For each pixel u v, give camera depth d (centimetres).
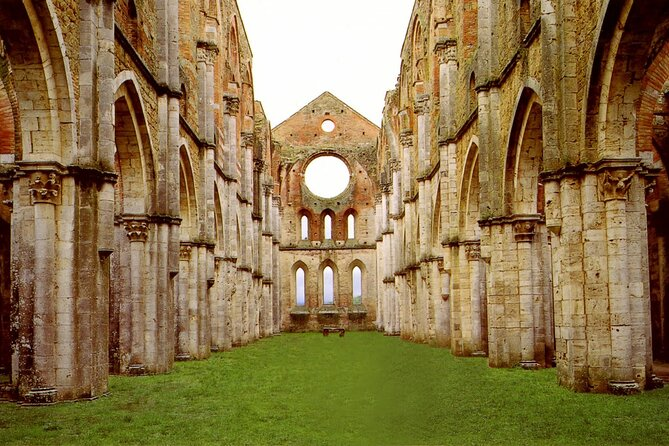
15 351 1533
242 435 1118
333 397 1434
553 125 1630
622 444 1022
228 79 4038
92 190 1545
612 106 1498
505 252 2205
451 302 2902
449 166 3020
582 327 1544
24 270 1486
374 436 1072
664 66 1678
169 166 2359
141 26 2186
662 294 2430
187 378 2030
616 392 1469
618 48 1432
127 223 2166
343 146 7000
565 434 1088
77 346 1518
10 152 1969
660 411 1263
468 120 2689
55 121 1495
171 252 2331
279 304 6297
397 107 5366
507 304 2186
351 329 6688
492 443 1030
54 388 1484
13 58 1445
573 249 1556
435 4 3238
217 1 3431
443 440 1050
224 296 3547
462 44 2920
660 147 2228
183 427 1209
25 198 1500
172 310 2342
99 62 1627
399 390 1453
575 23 1598
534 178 2169
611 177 1502
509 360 2164
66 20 1500
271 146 6338
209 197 3036
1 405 1443
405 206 4509
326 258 6806
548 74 1647
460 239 2884
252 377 2020
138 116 2117
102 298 1591
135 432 1170
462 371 2048
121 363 2150
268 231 5822
